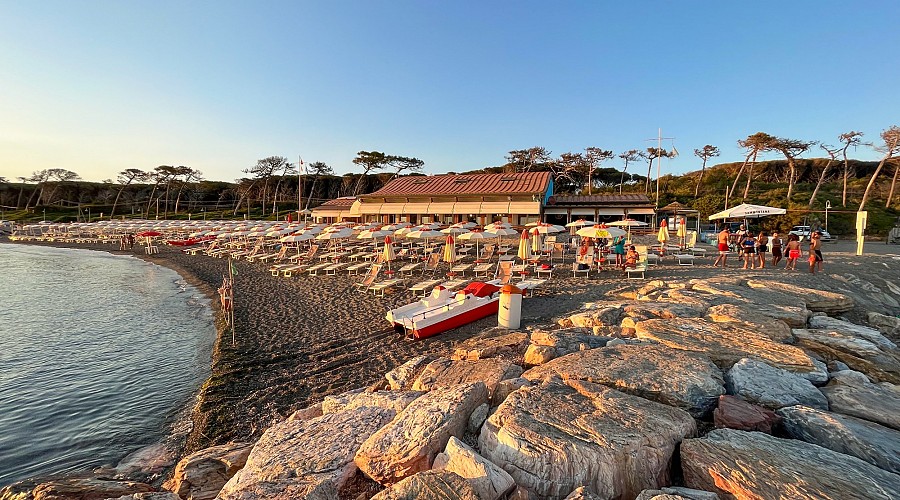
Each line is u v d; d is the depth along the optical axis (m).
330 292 18.92
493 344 9.54
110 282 26.22
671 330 8.56
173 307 19.06
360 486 4.53
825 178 70.88
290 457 4.97
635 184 80.19
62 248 49.59
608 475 3.96
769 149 55.47
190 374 11.25
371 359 10.90
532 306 14.84
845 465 3.90
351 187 99.12
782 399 5.50
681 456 4.27
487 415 5.34
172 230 52.34
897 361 7.23
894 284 15.78
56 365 12.10
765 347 7.36
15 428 8.70
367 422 5.65
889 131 47.69
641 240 34.19
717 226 40.91
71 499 5.24
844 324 9.55
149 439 8.19
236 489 4.16
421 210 46.03
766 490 3.58
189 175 95.19
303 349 11.86
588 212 44.09
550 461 4.07
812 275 16.34
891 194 51.34
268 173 96.38
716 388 5.70
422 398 5.54
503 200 44.66
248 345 12.34
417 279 21.09
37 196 103.12
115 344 13.89
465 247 30.30
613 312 11.33
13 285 25.34
